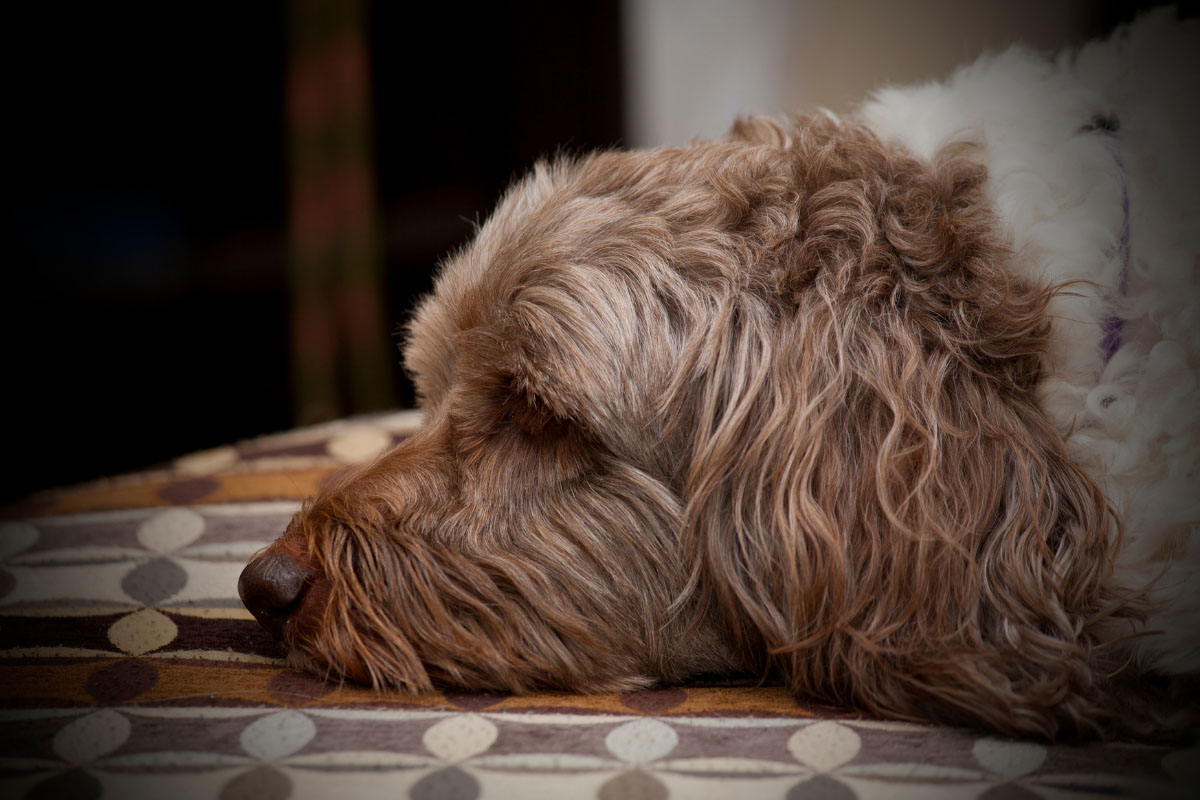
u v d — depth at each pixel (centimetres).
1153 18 177
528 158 466
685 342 153
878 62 411
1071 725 132
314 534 160
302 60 433
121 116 482
